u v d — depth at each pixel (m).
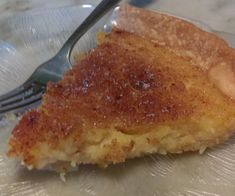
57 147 0.12
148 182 0.12
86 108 0.12
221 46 0.14
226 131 0.13
